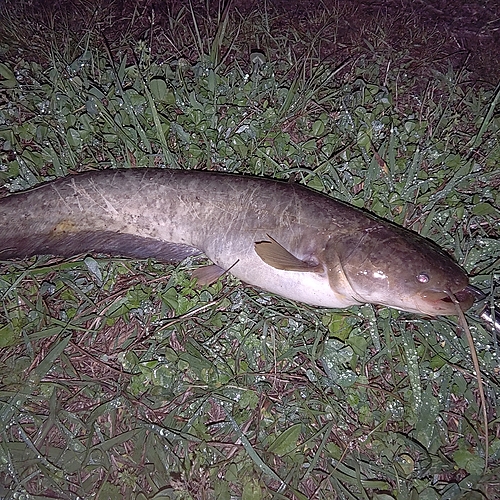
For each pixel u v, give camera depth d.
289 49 0.85
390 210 0.63
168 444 0.50
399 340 0.55
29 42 0.87
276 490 0.48
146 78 0.78
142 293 0.58
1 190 0.66
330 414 0.52
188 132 0.71
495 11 1.00
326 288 0.54
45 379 0.53
